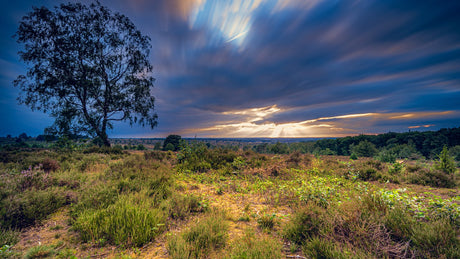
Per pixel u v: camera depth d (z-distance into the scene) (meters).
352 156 22.12
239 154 13.76
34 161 7.43
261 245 2.68
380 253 2.37
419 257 2.31
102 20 20.80
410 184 8.05
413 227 2.76
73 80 19.30
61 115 19.11
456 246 2.33
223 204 4.98
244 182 7.84
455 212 3.13
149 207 3.96
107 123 21.66
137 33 23.08
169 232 3.27
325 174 9.88
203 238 2.85
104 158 11.70
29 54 17.94
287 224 3.42
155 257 2.56
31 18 17.97
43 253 2.53
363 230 2.75
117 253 2.63
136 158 10.47
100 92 21.25
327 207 3.97
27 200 3.70
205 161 11.31
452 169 9.59
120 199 4.05
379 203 3.50
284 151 33.97
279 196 5.53
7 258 2.43
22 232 3.19
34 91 18.27
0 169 5.97
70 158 10.26
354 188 6.64
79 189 5.12
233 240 3.02
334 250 2.42
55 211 4.04
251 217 4.14
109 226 3.08
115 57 21.48
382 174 8.99
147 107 23.45
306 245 2.79
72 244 2.83
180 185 6.56
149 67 23.80
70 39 19.05
